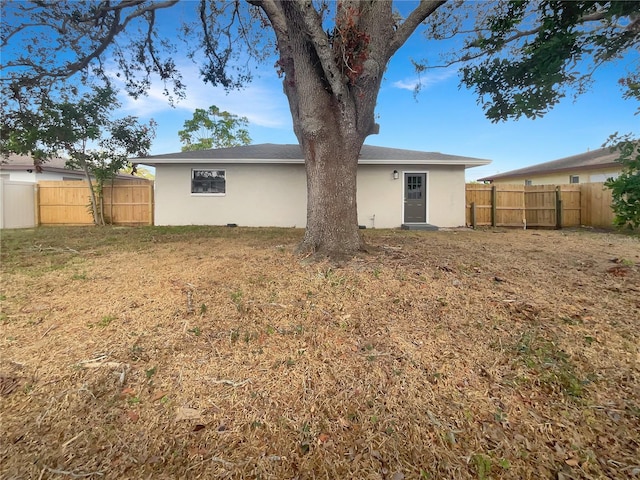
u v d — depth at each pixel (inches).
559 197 459.5
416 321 111.3
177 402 77.4
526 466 60.2
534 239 303.1
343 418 72.5
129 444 66.1
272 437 67.9
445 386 81.2
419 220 449.7
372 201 444.1
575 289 137.2
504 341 98.4
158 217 446.3
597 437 65.8
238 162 431.2
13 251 239.8
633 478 57.2
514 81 163.9
